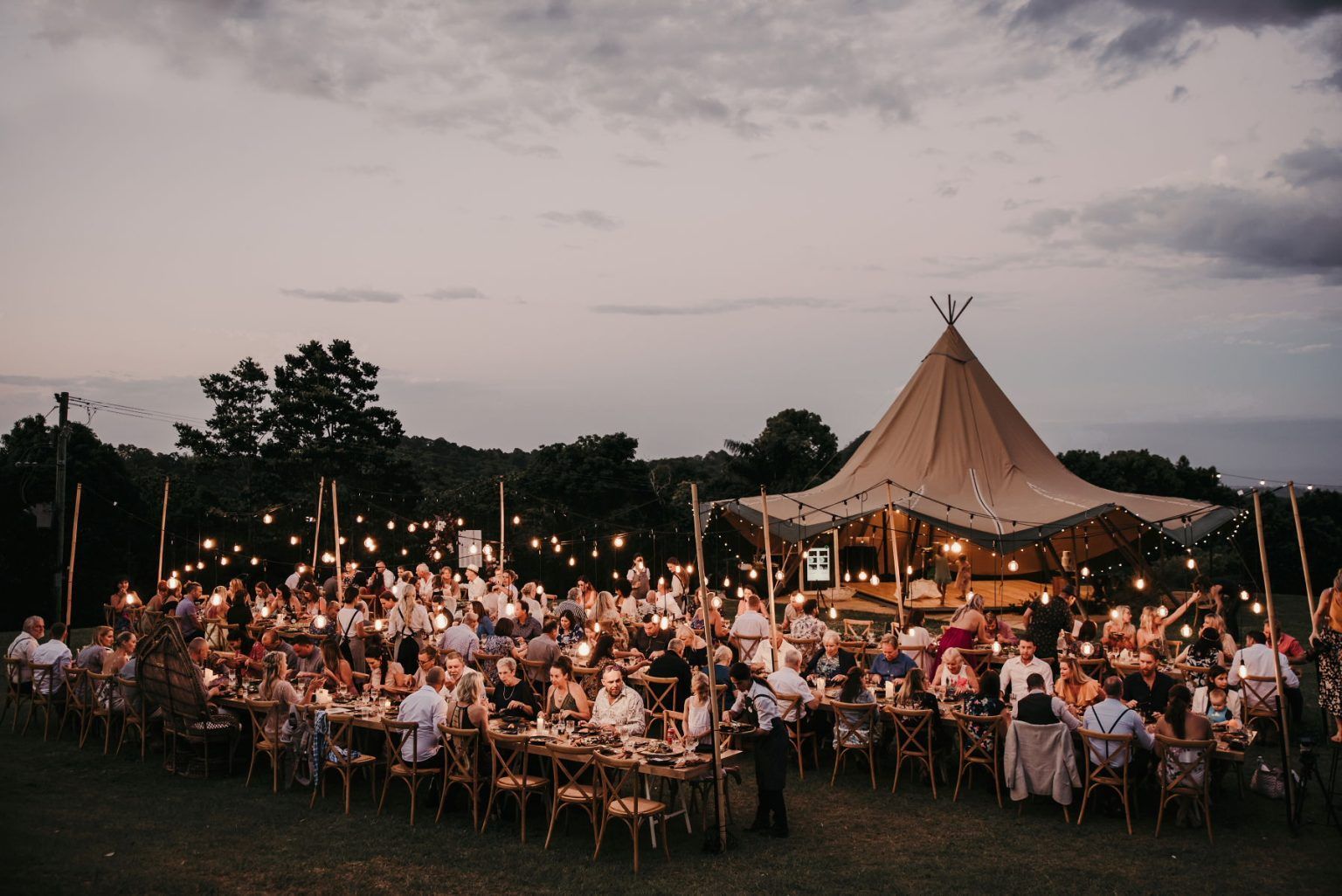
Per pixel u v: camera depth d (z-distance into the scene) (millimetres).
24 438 31734
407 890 7785
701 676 9273
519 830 9227
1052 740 9430
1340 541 33000
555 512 35625
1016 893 7734
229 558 32688
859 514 23016
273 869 8188
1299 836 8984
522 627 15305
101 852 8484
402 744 9508
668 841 8922
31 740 12633
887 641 12422
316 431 38969
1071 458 41250
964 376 27188
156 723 11859
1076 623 15383
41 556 29594
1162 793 9055
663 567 35625
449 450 63656
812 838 9000
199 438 38719
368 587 18938
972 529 22188
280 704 10461
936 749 10578
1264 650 12094
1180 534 22109
